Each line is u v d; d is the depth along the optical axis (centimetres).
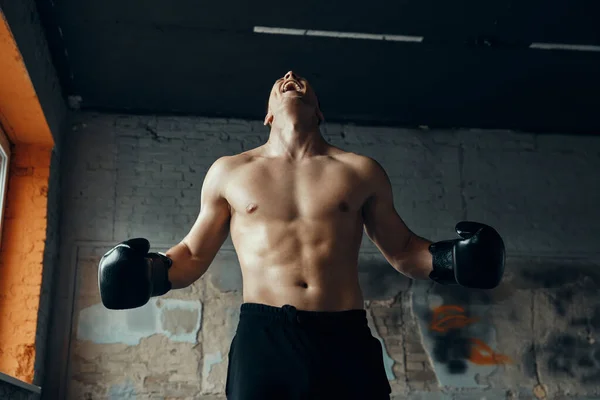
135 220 500
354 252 214
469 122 550
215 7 429
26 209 460
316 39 458
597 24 446
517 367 491
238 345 202
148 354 468
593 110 537
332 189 216
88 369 462
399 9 432
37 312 439
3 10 347
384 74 493
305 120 230
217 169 228
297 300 203
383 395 199
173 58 474
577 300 512
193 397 462
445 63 482
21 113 441
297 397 191
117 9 429
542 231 531
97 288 480
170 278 220
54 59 472
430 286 501
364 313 211
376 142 542
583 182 548
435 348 489
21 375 427
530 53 472
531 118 548
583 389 490
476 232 209
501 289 509
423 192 534
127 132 521
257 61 478
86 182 506
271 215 213
